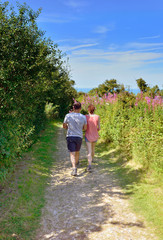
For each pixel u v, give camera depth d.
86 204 3.64
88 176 5.08
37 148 7.55
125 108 7.06
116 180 4.64
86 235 2.70
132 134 5.76
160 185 3.99
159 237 2.55
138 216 3.09
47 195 4.04
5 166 4.07
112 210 3.34
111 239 2.57
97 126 5.84
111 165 5.77
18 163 5.48
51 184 4.62
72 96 20.47
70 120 5.21
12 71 4.72
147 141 4.91
